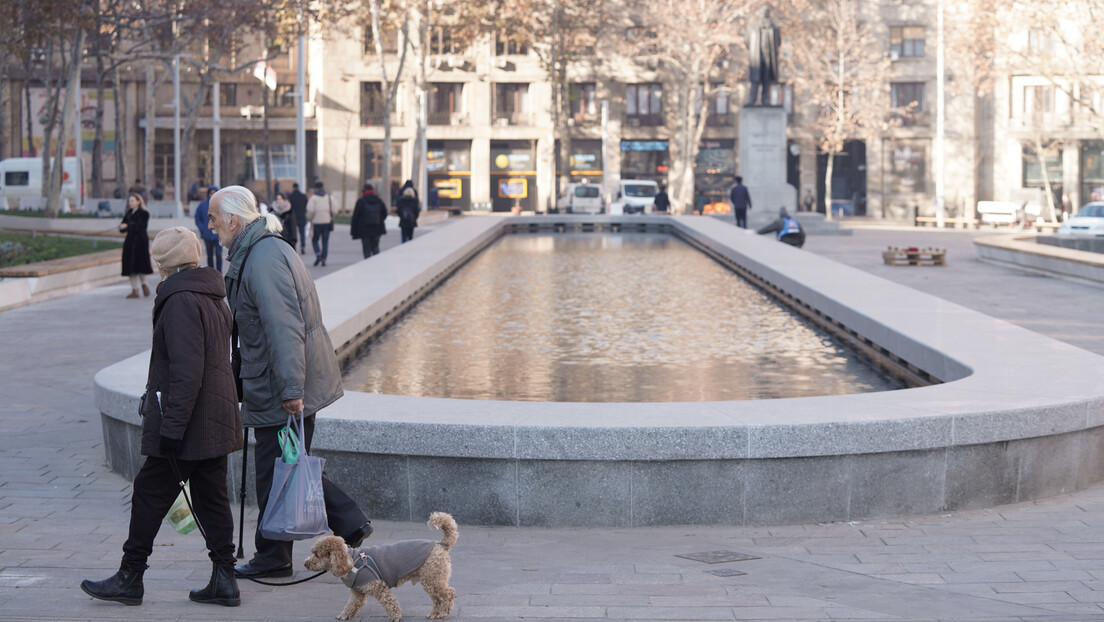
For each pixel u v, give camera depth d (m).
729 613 5.14
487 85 66.00
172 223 41.41
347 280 17.03
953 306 13.93
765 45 43.66
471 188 67.12
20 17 30.98
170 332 5.21
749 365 12.28
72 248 27.06
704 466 7.25
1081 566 6.03
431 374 11.80
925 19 65.38
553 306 17.27
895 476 7.48
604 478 7.24
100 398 8.72
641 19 65.44
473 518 7.36
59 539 6.71
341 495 5.91
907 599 5.37
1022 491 7.86
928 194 66.69
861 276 17.66
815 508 7.36
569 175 67.12
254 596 5.60
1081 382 8.82
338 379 5.88
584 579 5.84
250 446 7.78
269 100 65.81
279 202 26.30
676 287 19.92
